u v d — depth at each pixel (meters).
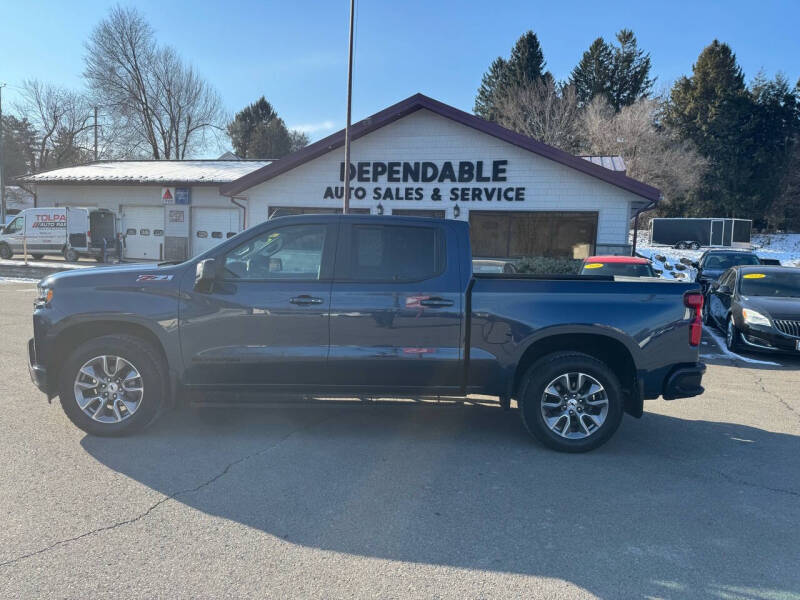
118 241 23.06
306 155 18.67
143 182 23.41
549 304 4.77
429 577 2.98
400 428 5.39
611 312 4.76
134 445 4.75
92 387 4.85
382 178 18.67
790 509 3.87
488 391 4.86
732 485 4.25
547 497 3.97
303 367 4.78
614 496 4.01
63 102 47.72
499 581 2.96
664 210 53.78
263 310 4.74
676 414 6.14
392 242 4.88
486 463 4.57
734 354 9.71
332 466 4.42
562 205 17.38
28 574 2.92
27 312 11.58
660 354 4.77
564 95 49.94
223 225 23.59
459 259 4.85
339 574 2.99
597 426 4.80
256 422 5.46
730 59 53.66
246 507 3.71
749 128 52.38
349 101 17.12
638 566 3.13
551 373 4.76
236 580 2.91
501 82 55.38
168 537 3.31
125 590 2.81
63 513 3.56
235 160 28.28
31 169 52.75
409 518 3.61
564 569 3.08
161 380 4.84
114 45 39.69
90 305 4.77
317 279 4.81
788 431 5.60
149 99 41.50
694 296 4.79
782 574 3.08
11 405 5.67
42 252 22.77
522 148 17.47
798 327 8.85
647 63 56.84
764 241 49.66
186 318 4.77
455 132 18.02
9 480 4.02
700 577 3.03
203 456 4.56
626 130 44.84
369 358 4.75
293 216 4.93
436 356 4.77
